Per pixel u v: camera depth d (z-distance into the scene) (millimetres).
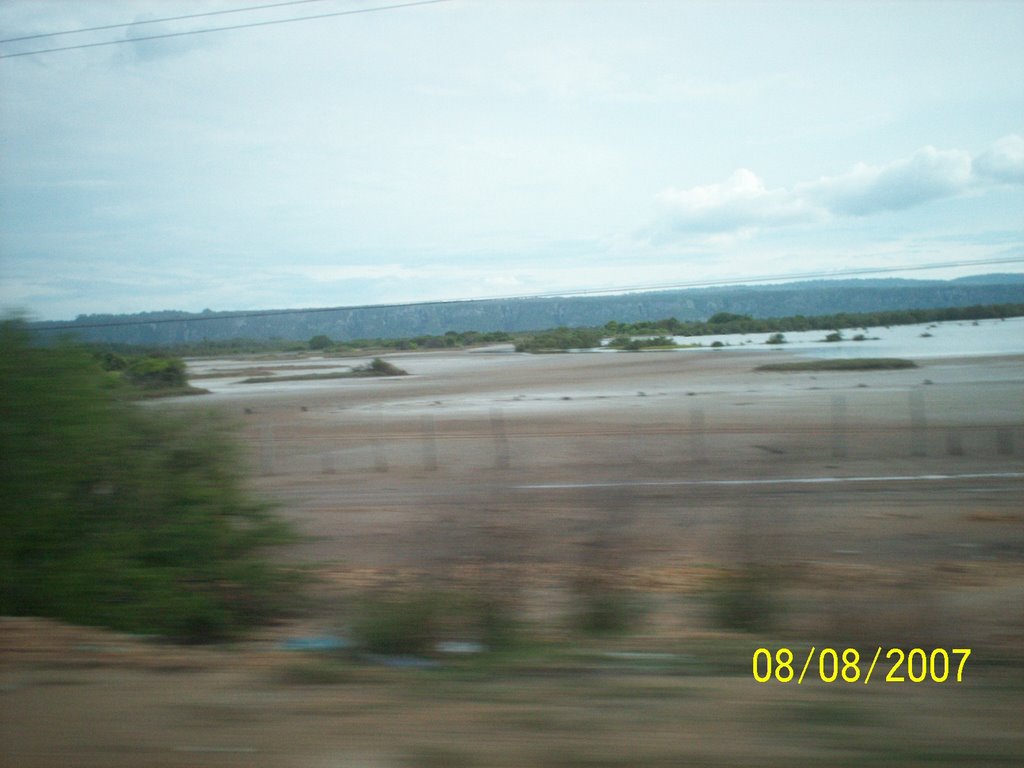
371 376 67750
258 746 4957
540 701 5676
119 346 67625
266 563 10156
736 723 5184
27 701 5863
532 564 11672
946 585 10625
